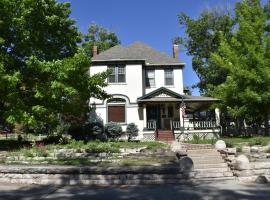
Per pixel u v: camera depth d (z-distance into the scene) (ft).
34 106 73.20
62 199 39.47
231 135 118.21
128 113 115.34
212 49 153.79
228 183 50.67
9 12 72.84
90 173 50.55
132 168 51.03
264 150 74.59
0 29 74.59
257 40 101.71
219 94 109.50
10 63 74.84
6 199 39.55
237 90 101.65
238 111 100.83
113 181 50.42
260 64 97.81
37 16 78.23
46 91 73.36
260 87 97.81
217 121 115.96
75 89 75.56
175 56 129.49
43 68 72.49
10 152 69.10
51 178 50.67
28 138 107.65
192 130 111.65
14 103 72.95
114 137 104.63
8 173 51.85
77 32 88.28
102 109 115.14
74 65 74.38
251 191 43.52
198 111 130.41
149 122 114.42
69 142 81.41
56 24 83.15
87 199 39.45
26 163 59.06
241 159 55.72
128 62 117.70
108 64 117.50
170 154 68.59
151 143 85.05
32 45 79.10
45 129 121.80
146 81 121.39
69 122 115.14
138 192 43.57
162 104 119.14
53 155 67.00
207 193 42.32
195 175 55.01
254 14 106.52
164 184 50.16
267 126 104.58
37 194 42.42
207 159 64.13
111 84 116.47
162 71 121.70
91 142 81.20
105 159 62.90
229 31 150.30
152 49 127.44
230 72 107.96
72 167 50.96
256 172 55.47
